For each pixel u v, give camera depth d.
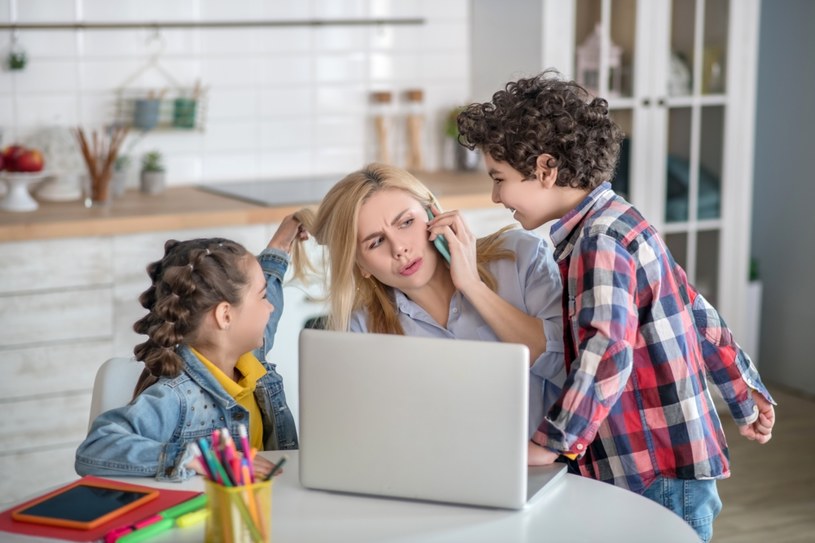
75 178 4.32
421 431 1.95
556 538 1.84
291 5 4.90
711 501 2.26
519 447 1.91
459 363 1.90
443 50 5.25
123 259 3.90
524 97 2.26
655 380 2.17
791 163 5.52
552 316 2.40
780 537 3.88
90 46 4.52
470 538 1.84
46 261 3.77
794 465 4.58
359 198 2.30
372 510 1.96
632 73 4.88
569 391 2.00
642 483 2.22
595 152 2.22
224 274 2.25
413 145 5.20
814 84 5.34
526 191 2.26
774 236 5.67
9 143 4.42
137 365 2.46
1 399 3.78
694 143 5.05
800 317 5.54
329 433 2.00
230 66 4.82
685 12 4.92
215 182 4.86
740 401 2.43
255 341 2.34
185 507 1.94
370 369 1.95
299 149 5.03
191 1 4.70
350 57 5.06
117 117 4.61
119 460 2.10
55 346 3.84
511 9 4.94
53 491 2.02
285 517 1.93
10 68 4.36
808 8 5.33
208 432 2.27
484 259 2.48
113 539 1.81
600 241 2.09
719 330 2.39
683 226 5.09
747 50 5.05
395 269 2.32
